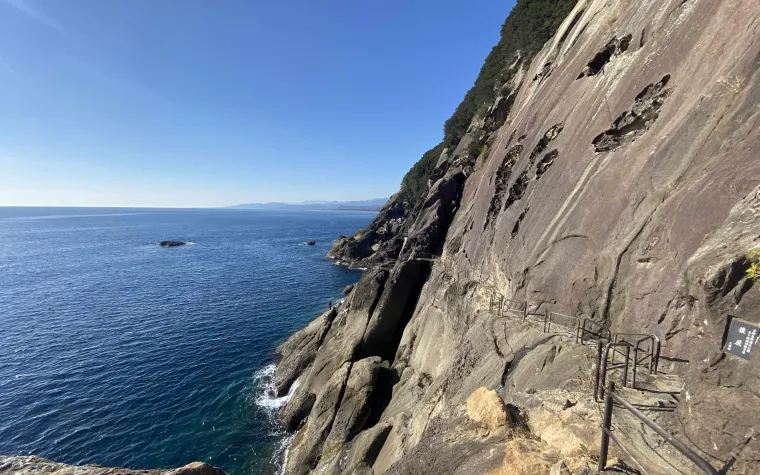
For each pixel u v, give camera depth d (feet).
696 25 41.14
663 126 38.83
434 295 87.61
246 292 174.91
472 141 144.97
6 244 364.79
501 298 56.90
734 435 15.85
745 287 16.75
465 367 51.31
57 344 112.68
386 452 55.06
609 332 32.42
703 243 22.86
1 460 33.50
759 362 15.51
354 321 100.99
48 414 79.56
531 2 144.05
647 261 32.27
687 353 25.94
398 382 76.64
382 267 107.86
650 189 35.78
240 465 69.31
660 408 23.32
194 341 116.67
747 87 29.58
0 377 93.20
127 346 112.16
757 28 31.65
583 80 61.11
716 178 27.25
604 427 19.12
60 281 195.21
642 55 48.01
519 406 30.04
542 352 37.91
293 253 304.09
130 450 71.00
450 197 139.44
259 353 109.29
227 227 628.28
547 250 48.62
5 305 151.02
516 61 135.33
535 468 20.93
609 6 65.92
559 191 52.65
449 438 29.01
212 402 85.87
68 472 32.37
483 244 76.79
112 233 502.38
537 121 72.59
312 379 86.12
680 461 18.30
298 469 66.69
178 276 208.74
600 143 48.21
